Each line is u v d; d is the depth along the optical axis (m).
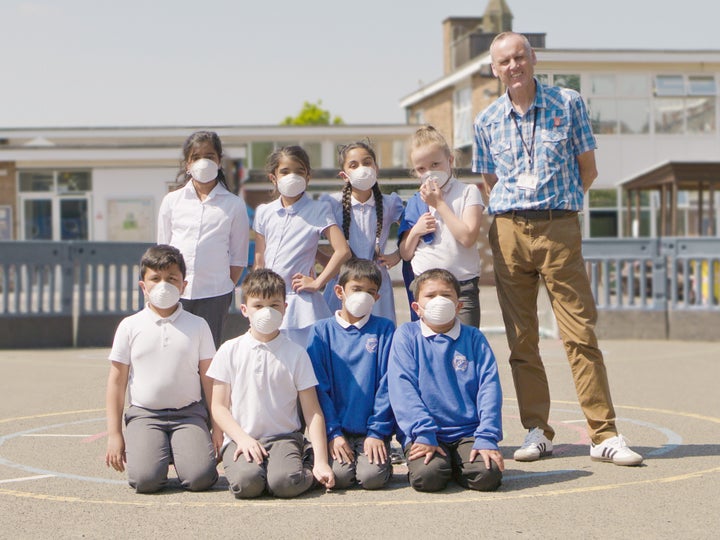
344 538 4.62
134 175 29.22
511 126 6.45
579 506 5.16
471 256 6.55
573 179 6.43
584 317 6.34
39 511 5.18
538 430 6.49
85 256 13.73
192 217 6.70
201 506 5.25
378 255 6.78
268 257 6.68
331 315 6.66
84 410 8.55
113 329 13.75
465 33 41.25
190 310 6.68
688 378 10.52
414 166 6.55
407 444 5.67
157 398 5.79
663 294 14.72
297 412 5.76
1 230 29.28
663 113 25.05
